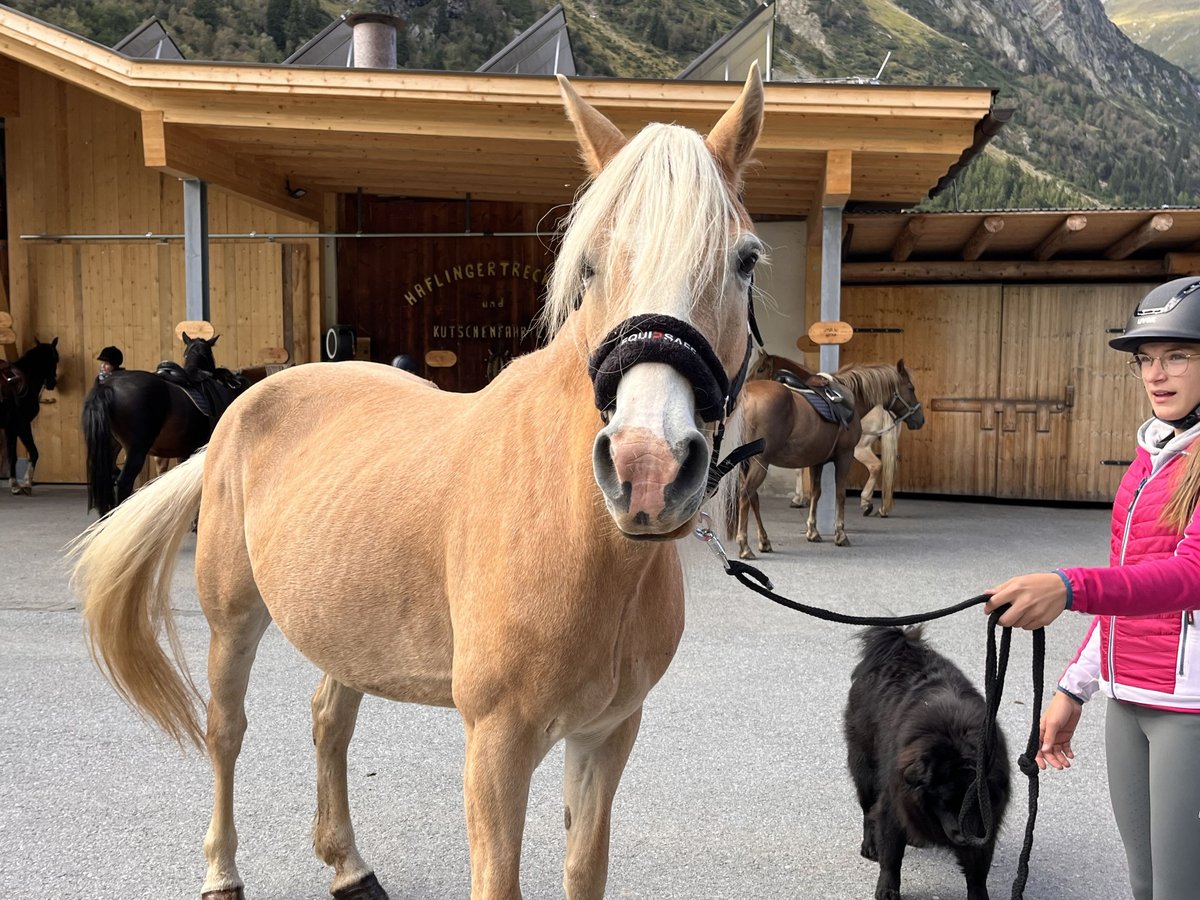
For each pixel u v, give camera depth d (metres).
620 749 1.97
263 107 8.09
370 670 2.13
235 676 2.62
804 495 11.39
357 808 3.16
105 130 12.11
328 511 2.20
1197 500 1.72
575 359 1.72
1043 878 2.77
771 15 13.16
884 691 2.85
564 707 1.74
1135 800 1.93
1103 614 1.65
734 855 2.89
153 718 2.82
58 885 2.62
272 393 2.67
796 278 11.99
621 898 2.63
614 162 1.59
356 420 2.42
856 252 11.98
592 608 1.68
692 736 3.85
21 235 12.24
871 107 7.77
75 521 9.27
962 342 12.03
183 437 8.24
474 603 1.79
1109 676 1.91
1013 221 10.09
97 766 3.49
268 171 10.36
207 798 3.22
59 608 5.89
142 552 2.73
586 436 1.63
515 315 12.52
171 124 8.16
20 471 11.30
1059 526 9.92
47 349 11.69
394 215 12.45
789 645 5.21
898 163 8.67
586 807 1.98
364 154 9.77
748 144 1.77
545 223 12.49
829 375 8.73
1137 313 1.84
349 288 12.48
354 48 12.15
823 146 8.06
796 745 3.76
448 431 2.11
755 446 1.65
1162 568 1.63
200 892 2.58
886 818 2.62
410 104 8.07
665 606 1.88
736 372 1.63
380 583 2.04
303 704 4.18
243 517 2.58
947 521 10.21
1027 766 1.78
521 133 8.18
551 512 1.70
